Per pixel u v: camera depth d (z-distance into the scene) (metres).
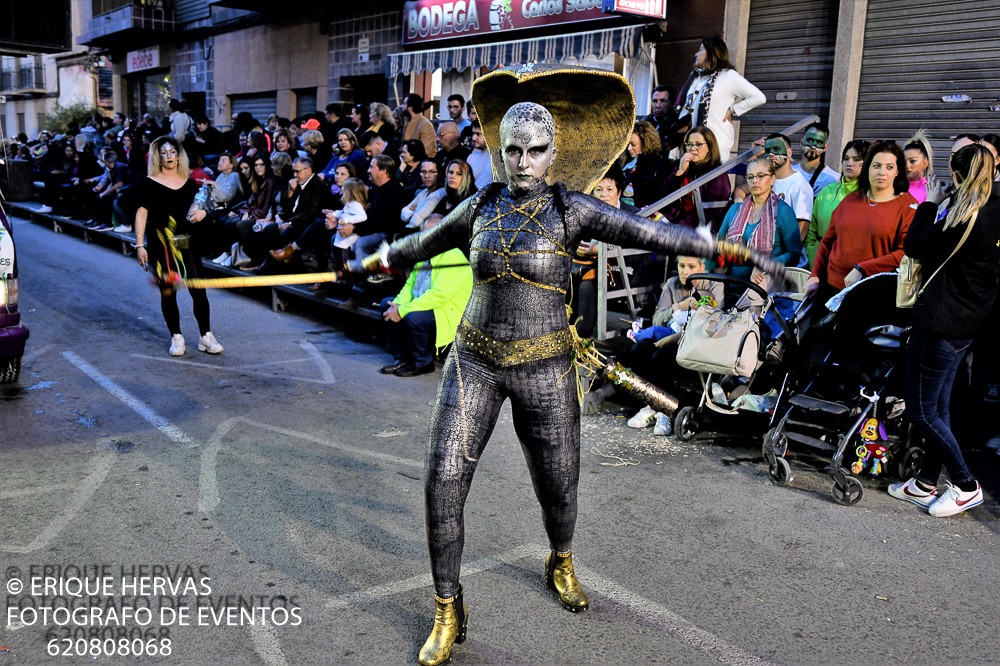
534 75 2.86
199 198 6.82
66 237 14.90
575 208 2.80
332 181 9.65
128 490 4.20
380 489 4.29
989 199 3.77
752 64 9.00
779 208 5.46
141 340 7.55
